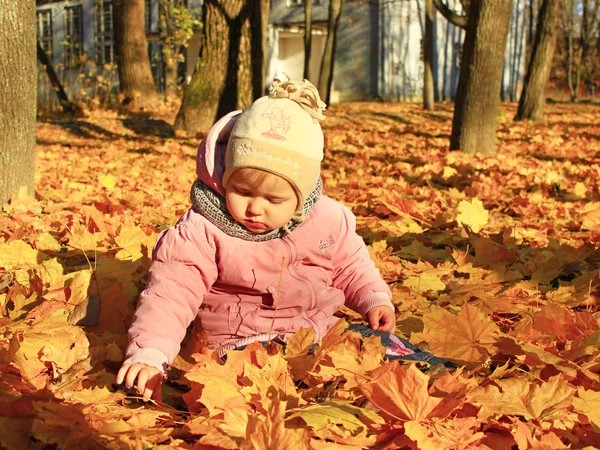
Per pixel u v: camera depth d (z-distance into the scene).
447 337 1.42
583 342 1.44
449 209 3.17
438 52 19.38
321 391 1.22
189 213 1.35
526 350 1.33
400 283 2.02
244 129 1.26
